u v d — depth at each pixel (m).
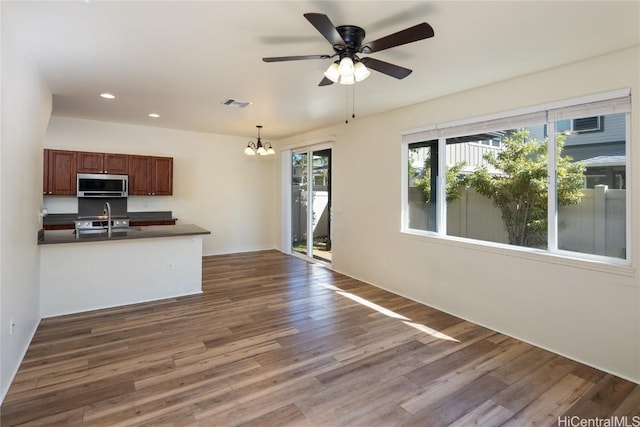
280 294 4.60
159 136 6.36
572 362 2.84
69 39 2.54
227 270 5.91
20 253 2.67
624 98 2.60
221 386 2.44
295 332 3.38
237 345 3.08
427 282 4.22
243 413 2.14
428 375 2.62
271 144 7.77
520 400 2.32
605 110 2.70
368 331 3.43
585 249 2.94
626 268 2.59
